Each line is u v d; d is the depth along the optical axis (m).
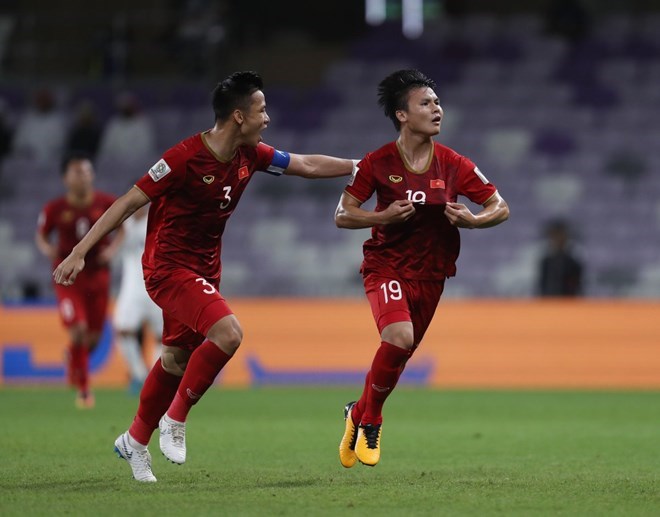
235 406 40.25
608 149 72.44
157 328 43.16
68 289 39.66
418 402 42.47
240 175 20.20
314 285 65.00
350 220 20.45
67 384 52.34
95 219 40.00
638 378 51.03
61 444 27.16
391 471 22.36
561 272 53.19
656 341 51.09
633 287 61.06
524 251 66.81
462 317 52.22
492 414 37.38
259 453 25.77
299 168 21.16
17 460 23.77
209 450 26.39
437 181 20.81
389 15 84.38
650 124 73.56
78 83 78.25
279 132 75.94
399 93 20.86
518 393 47.31
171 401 20.36
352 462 21.61
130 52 79.06
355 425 21.33
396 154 21.00
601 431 31.67
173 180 19.55
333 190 71.62
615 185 70.31
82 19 79.69
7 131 72.25
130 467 22.42
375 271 21.16
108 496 18.20
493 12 83.62
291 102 78.12
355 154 73.94
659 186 70.06
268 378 52.88
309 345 52.94
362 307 52.84
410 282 20.98
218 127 19.81
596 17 81.81
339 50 82.88
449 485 19.84
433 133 20.75
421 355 52.19
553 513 16.53
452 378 51.91
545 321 51.66
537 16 82.56
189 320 19.61
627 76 76.56
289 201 71.25
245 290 65.19
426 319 21.39
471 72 78.12
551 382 51.44
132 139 72.50
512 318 51.88
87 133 67.94
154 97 77.25
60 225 39.94
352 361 52.59
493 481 20.52
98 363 52.19
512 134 73.69
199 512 16.45
